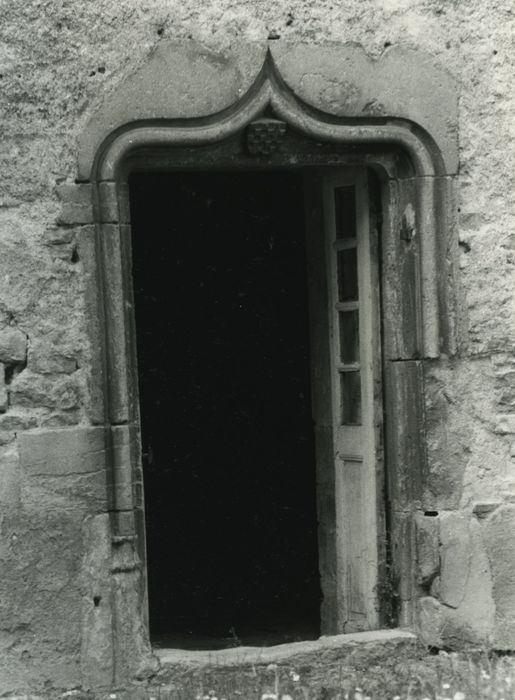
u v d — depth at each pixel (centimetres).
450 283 685
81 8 634
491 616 692
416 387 686
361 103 670
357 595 715
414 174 684
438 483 686
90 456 633
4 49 626
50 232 631
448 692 639
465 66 688
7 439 624
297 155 672
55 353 631
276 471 924
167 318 964
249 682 648
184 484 956
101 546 634
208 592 943
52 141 631
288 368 922
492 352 694
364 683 656
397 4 676
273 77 657
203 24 647
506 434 696
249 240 941
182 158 654
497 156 694
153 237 958
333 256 727
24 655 624
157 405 966
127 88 637
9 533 623
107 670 633
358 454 711
